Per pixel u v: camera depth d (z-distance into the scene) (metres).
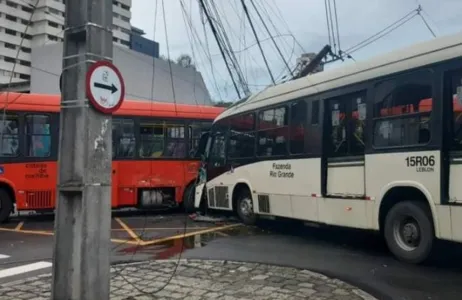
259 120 11.25
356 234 10.42
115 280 6.43
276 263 7.55
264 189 10.90
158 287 6.06
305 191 9.49
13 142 12.67
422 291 5.95
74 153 4.51
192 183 14.76
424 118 7.09
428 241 7.04
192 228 11.64
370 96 8.05
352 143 8.47
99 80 4.50
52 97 13.23
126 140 14.04
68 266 4.45
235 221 12.74
